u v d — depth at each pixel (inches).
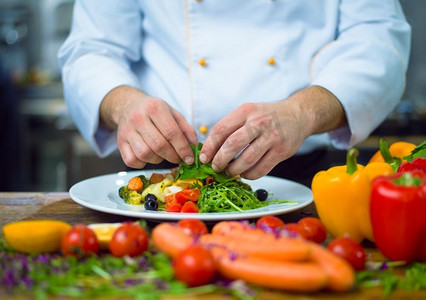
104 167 117.5
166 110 50.3
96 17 68.3
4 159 156.5
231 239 34.6
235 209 47.8
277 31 66.0
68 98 67.1
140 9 70.6
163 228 36.0
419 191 36.3
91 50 67.2
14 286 31.3
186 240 34.4
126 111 54.1
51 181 205.9
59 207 53.1
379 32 64.4
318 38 67.2
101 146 68.7
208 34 66.2
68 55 69.7
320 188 43.0
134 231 36.4
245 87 65.9
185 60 67.7
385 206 36.9
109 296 30.7
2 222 47.4
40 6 219.0
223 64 66.4
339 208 42.1
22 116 198.4
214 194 48.8
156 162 52.1
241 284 30.7
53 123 200.8
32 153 202.5
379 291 32.2
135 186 53.0
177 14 66.8
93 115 61.2
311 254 32.3
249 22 65.9
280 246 31.8
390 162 49.3
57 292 30.6
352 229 42.6
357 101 58.1
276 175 69.6
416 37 170.1
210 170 51.0
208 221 44.3
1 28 218.7
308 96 55.0
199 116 67.7
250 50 66.0
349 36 65.7
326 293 31.7
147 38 72.1
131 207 49.4
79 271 33.6
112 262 34.6
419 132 126.5
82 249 35.8
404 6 168.9
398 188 36.7
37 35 222.4
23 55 223.6
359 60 61.6
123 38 69.2
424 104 149.6
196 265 31.1
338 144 65.3
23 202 54.9
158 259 34.7
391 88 62.6
